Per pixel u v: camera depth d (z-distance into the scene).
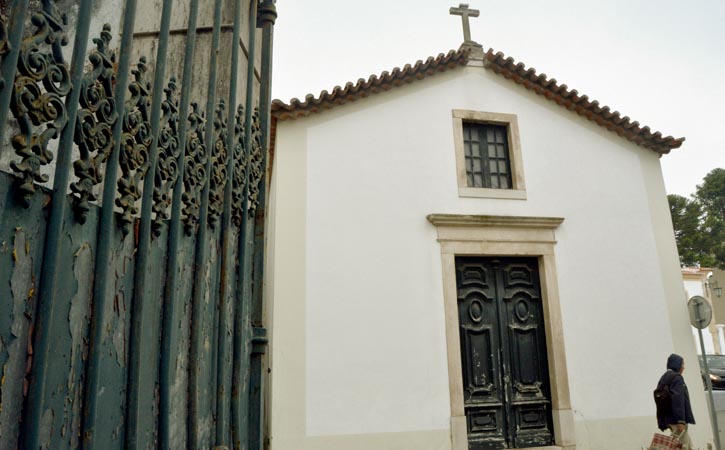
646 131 7.79
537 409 6.71
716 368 11.56
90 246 1.03
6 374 0.81
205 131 1.53
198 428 1.41
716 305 25.91
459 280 6.90
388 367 6.22
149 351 1.21
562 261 7.12
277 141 6.70
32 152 0.87
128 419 1.10
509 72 7.67
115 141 1.08
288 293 6.19
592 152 7.71
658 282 7.39
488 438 6.46
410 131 7.13
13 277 0.83
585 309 7.00
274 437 5.73
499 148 7.58
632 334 7.05
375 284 6.45
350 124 6.95
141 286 1.16
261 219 2.00
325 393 5.97
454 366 6.39
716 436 6.77
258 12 2.27
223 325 1.58
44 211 0.90
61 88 0.93
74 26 2.15
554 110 7.76
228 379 1.64
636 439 6.64
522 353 6.84
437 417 6.20
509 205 7.19
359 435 5.92
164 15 1.35
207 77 2.04
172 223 1.32
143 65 1.21
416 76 7.25
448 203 6.99
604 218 7.46
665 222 7.70
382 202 6.76
